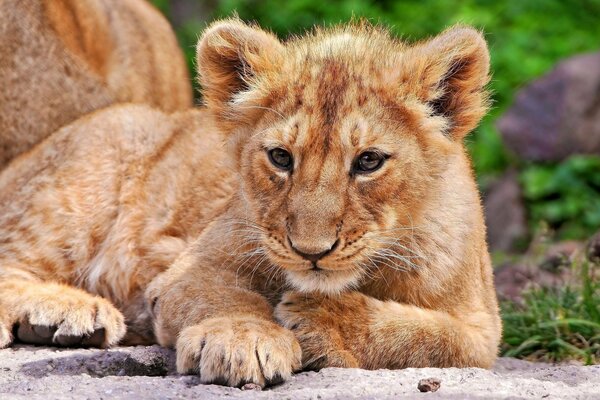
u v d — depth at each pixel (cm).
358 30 985
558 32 2462
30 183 1064
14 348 945
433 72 895
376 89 869
